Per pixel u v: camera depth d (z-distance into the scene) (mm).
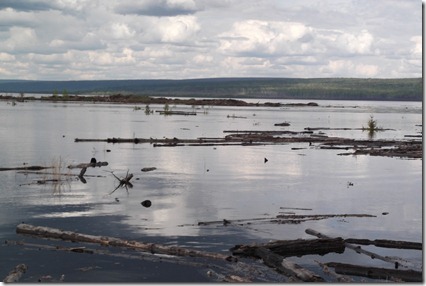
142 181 30844
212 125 79938
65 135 57938
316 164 40219
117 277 15500
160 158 41000
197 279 15398
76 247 18094
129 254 17547
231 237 19797
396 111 154625
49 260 16859
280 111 143000
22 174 32000
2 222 21125
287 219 22656
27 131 61219
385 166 39969
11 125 69062
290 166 38812
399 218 23500
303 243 18375
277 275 15773
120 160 39312
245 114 119688
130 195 26797
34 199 25312
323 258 17844
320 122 95125
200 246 18625
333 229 21453
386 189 30531
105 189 28188
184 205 24922
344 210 24844
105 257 17219
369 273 16250
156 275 15703
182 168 36250
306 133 67438
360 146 53219
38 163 36656
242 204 25469
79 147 46875
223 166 37750
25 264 16453
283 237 19969
